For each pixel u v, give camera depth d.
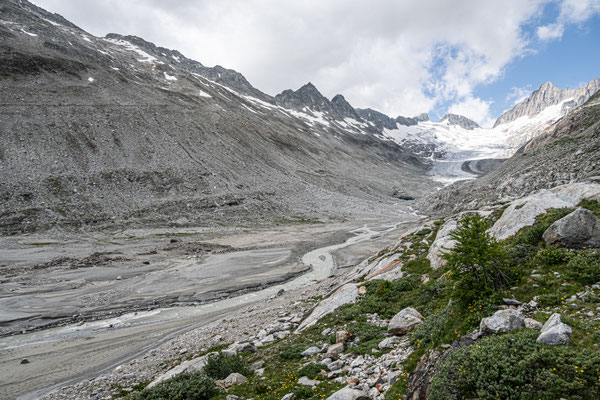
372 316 17.17
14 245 54.75
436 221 34.62
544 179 46.50
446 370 7.86
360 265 35.84
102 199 81.69
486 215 24.50
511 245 14.17
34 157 83.25
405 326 13.13
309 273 46.78
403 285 19.77
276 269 47.34
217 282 40.91
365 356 12.07
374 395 9.26
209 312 31.39
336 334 14.91
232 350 17.06
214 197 100.62
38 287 36.78
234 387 12.12
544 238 12.83
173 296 35.94
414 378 9.06
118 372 18.78
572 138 71.44
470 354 7.85
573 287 9.52
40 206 70.38
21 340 25.33
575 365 6.32
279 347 16.19
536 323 8.21
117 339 24.98
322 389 10.45
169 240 66.88
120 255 53.19
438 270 19.81
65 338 25.48
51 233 63.53
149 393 12.25
